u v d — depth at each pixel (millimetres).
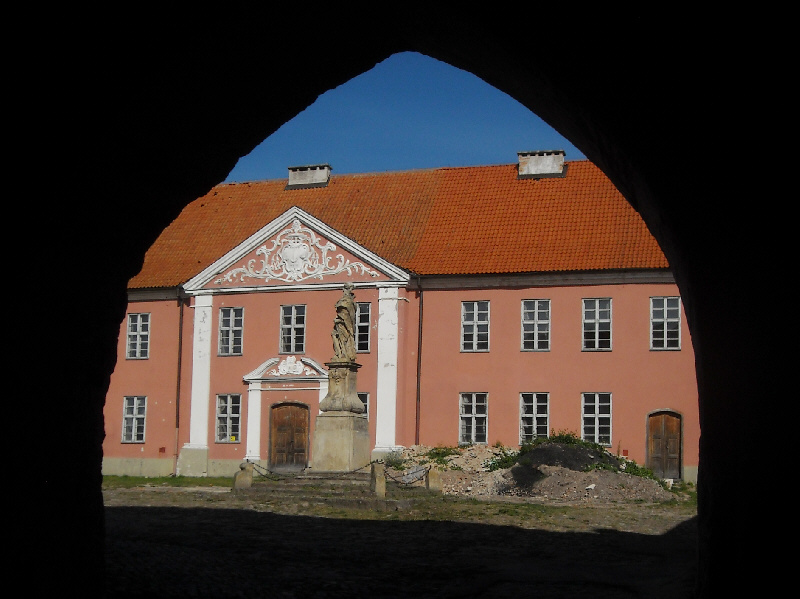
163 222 12695
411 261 42438
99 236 11484
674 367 38938
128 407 46031
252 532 20906
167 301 45781
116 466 45562
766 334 8805
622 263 39688
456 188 46094
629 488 33438
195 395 44406
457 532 21938
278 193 49281
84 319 11562
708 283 9562
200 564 15188
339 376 31266
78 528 11375
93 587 11578
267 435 42875
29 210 10109
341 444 30578
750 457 8953
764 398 8812
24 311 10367
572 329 40156
